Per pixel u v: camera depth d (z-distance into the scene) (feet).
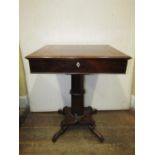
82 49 4.96
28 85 6.66
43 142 5.13
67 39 6.25
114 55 3.89
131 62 6.55
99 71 3.91
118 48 6.40
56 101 6.85
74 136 5.42
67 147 4.91
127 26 6.22
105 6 6.04
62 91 6.75
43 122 6.20
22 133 5.54
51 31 6.17
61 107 6.88
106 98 6.90
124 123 6.10
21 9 5.96
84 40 6.27
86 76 6.64
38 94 6.75
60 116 6.60
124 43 6.36
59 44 6.26
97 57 3.79
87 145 5.00
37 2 5.93
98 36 6.26
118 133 5.52
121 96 6.90
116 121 6.23
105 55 3.89
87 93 6.82
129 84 6.81
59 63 3.90
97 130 5.66
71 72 3.94
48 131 5.66
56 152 4.72
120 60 3.83
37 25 6.11
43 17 6.05
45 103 6.85
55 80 6.64
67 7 6.00
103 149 4.83
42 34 6.19
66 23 6.12
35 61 3.88
